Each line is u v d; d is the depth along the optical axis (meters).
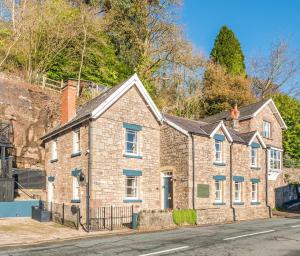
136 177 24.56
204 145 26.73
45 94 34.34
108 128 23.27
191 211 23.41
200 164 26.17
